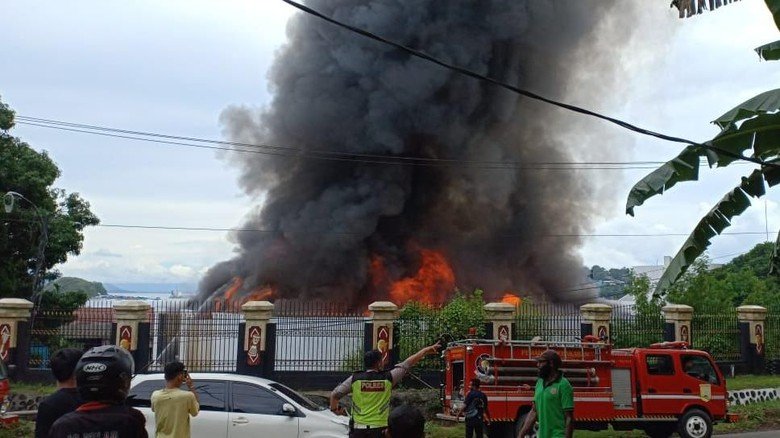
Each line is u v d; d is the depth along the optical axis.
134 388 10.42
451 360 14.01
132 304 17.23
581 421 13.65
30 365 17.89
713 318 20.64
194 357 17.38
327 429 10.21
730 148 7.17
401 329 18.14
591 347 13.88
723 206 7.58
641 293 20.89
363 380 7.50
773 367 20.77
